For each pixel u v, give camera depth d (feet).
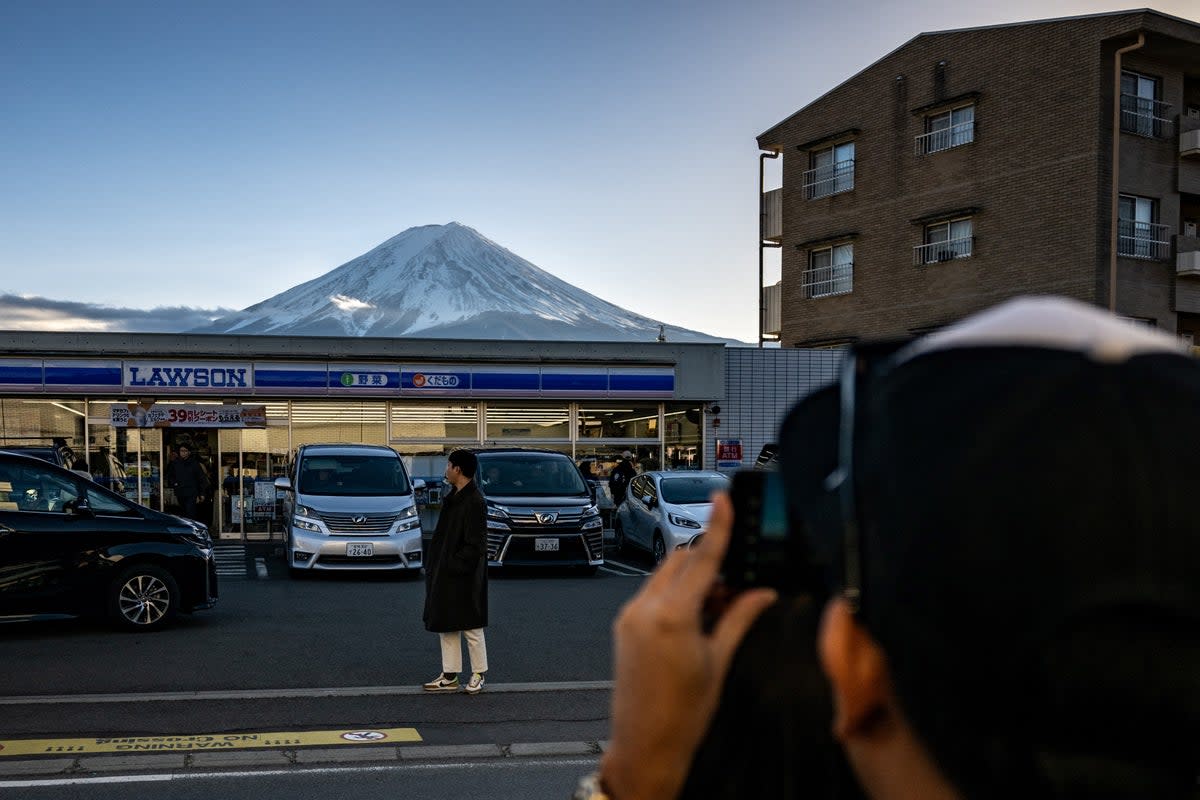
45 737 22.33
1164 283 87.71
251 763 20.75
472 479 27.07
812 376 82.79
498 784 19.53
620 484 75.97
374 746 22.04
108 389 69.31
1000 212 91.61
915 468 1.59
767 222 114.62
